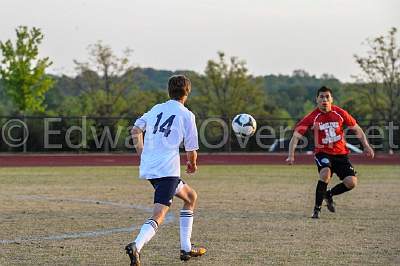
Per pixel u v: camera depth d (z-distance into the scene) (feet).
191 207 55.06
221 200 98.27
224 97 364.99
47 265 51.78
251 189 116.26
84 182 131.44
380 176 148.66
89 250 58.34
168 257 55.26
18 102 306.96
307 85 610.65
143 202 96.22
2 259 54.03
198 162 205.46
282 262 52.95
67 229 70.49
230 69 364.17
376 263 52.60
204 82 367.66
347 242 62.39
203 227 71.56
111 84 355.36
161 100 361.51
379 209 87.86
